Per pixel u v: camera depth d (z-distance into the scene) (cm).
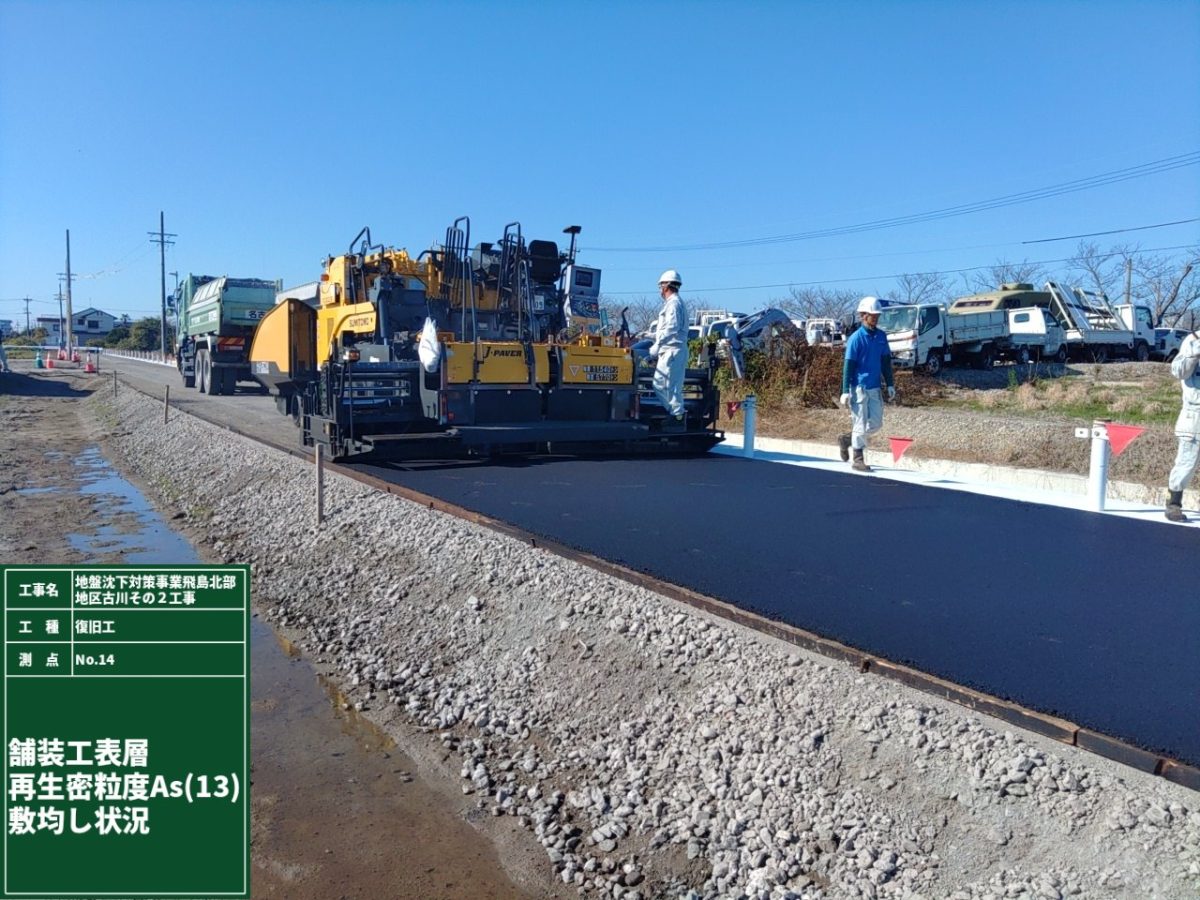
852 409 1068
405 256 1280
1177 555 667
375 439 1023
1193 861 316
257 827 468
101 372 4834
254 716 597
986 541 711
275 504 1068
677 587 570
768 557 656
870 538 719
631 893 402
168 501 1313
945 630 502
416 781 514
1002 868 346
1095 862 331
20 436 2102
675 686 499
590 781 477
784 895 371
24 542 1031
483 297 1274
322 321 1365
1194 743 367
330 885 422
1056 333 2839
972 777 376
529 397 1127
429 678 620
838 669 455
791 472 1070
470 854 445
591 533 729
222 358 2678
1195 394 759
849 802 395
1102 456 832
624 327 1273
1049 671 443
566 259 1318
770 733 440
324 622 757
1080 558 658
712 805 426
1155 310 5034
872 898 357
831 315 5575
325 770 526
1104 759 365
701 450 1282
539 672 568
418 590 723
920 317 2377
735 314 3081
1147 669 445
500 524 744
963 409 1884
